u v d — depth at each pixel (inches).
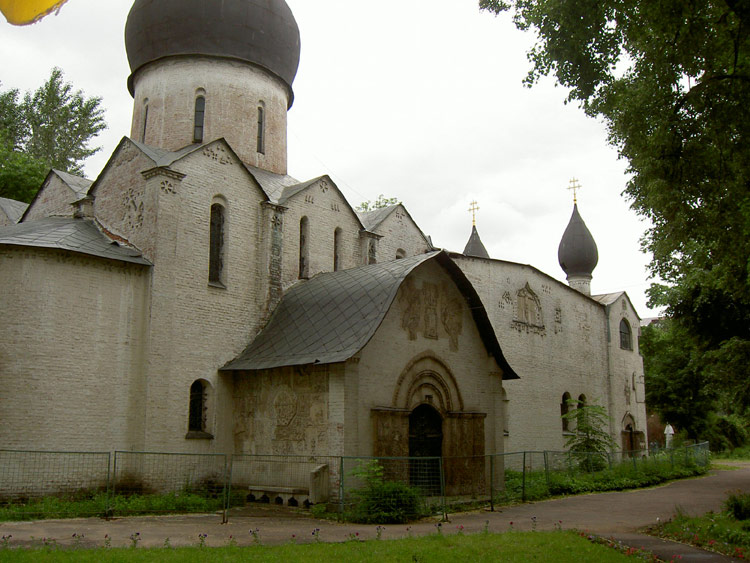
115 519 658.8
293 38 1207.6
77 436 796.0
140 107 1162.0
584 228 2066.9
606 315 1770.4
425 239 1327.5
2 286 781.3
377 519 676.1
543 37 636.1
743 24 571.5
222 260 968.9
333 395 819.4
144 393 850.8
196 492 865.5
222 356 936.3
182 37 1122.7
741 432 2642.7
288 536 566.6
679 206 664.4
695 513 771.4
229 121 1132.5
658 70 624.4
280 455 814.5
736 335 1165.1
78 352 810.8
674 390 2348.7
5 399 757.9
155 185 902.4
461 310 998.4
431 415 934.4
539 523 687.7
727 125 622.8
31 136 1849.2
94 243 867.4
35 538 520.1
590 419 1478.8
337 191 1143.6
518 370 1416.1
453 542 518.3
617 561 466.6
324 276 1019.9
